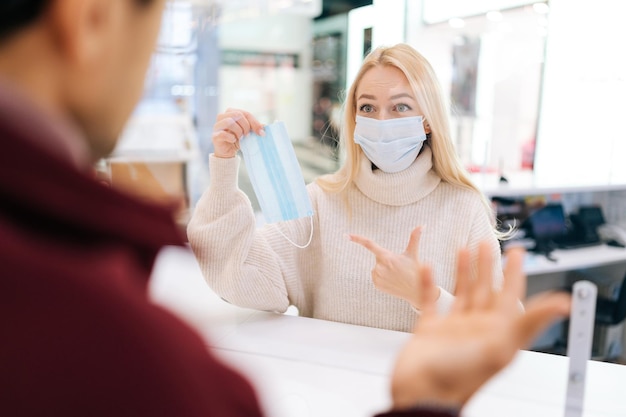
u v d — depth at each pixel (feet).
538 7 11.49
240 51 17.67
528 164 12.07
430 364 1.24
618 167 10.17
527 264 8.12
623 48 9.99
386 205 4.04
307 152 15.39
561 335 9.54
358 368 3.06
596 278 9.57
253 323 3.78
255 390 1.04
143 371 0.82
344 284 3.96
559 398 2.71
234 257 3.72
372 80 3.85
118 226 0.89
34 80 0.88
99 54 0.91
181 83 10.59
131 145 7.89
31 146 0.79
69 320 0.79
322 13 16.81
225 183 3.68
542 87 11.76
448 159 3.99
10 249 0.78
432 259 3.88
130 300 0.84
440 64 12.60
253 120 3.64
